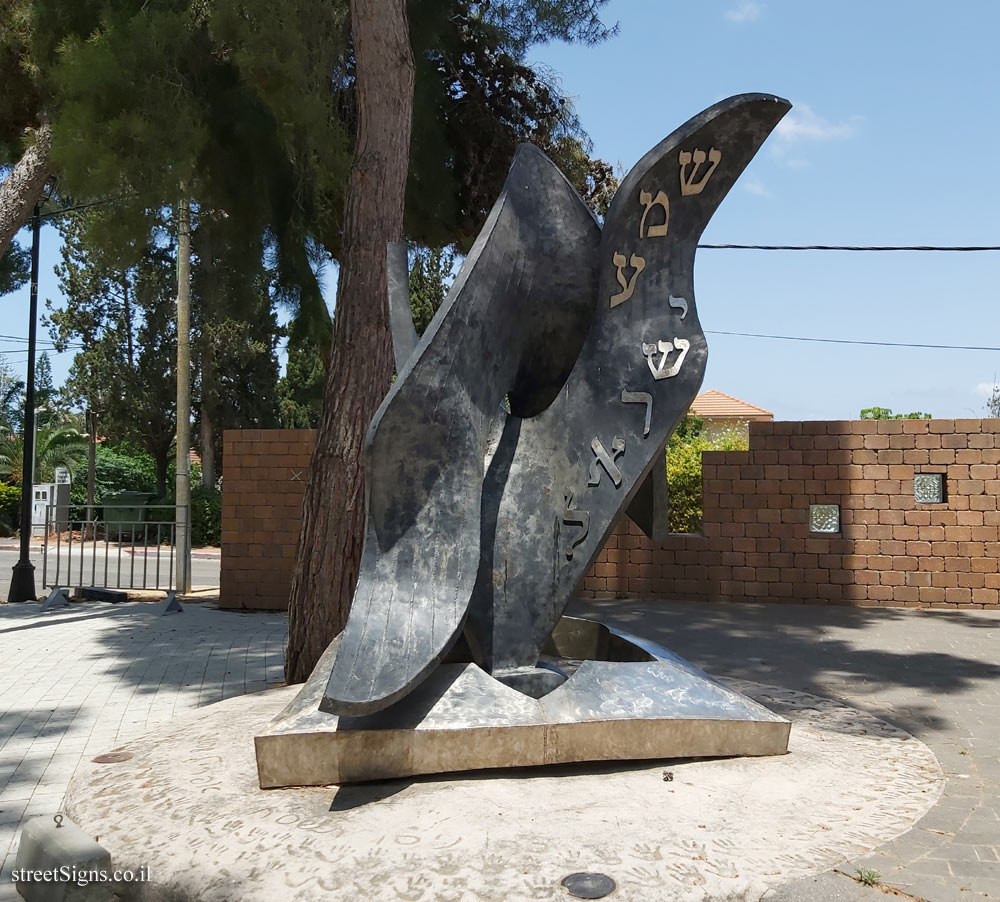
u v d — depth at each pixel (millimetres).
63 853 3244
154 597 12492
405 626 3857
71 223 21750
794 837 3393
